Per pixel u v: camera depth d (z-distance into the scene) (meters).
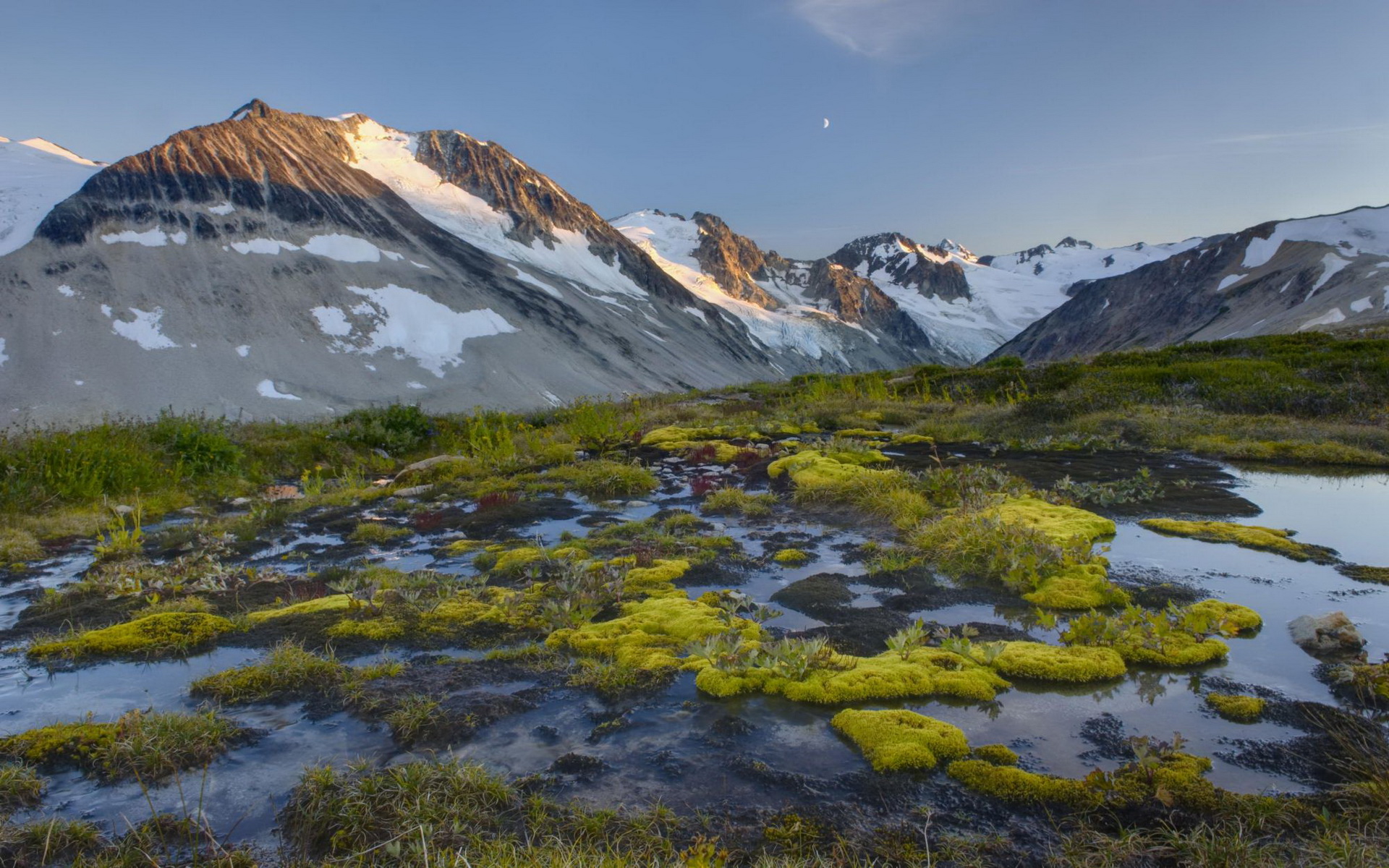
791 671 4.18
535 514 8.70
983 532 6.39
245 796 3.26
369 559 7.13
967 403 18.11
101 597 6.13
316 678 4.35
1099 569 5.76
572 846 2.76
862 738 3.57
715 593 5.71
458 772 3.24
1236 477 9.74
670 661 4.43
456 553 7.25
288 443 13.73
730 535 7.47
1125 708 3.90
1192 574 5.91
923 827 2.96
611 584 5.66
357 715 3.94
